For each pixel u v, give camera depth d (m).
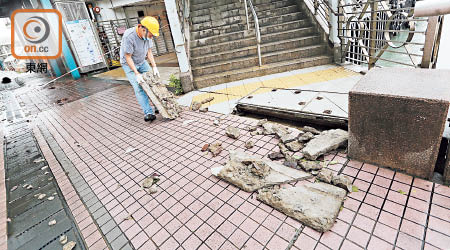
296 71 5.55
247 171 2.53
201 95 5.29
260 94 4.54
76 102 7.01
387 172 2.30
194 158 3.09
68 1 10.52
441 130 1.90
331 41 5.56
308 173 2.43
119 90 7.49
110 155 3.58
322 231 1.83
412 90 2.05
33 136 4.91
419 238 1.69
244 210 2.16
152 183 2.72
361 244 1.71
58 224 2.40
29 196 2.94
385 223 1.83
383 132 2.21
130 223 2.24
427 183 2.11
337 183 2.20
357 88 2.27
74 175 3.21
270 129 3.35
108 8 12.20
